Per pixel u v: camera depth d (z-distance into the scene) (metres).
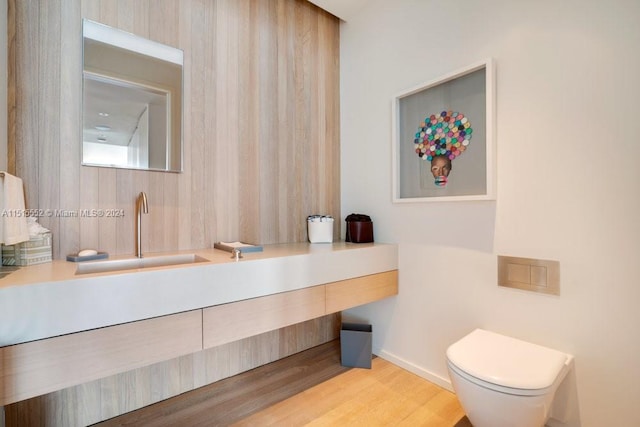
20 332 0.92
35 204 1.35
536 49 1.43
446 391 1.76
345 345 2.03
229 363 1.91
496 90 1.56
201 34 1.79
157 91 1.65
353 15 2.36
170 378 1.70
